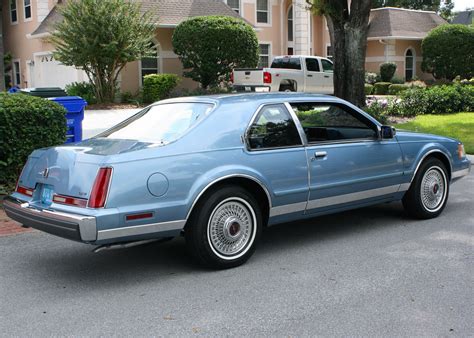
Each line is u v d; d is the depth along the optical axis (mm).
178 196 5023
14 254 6051
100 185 4738
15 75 30516
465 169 7695
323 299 4668
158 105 6262
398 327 4121
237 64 23547
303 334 4027
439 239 6359
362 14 16141
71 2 20984
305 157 5895
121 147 5168
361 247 6109
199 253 5254
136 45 21266
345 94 16688
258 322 4242
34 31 27031
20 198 5484
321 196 6055
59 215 4789
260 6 31188
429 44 32375
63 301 4719
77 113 9945
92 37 20703
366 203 6645
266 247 6180
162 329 4145
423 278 5117
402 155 6824
